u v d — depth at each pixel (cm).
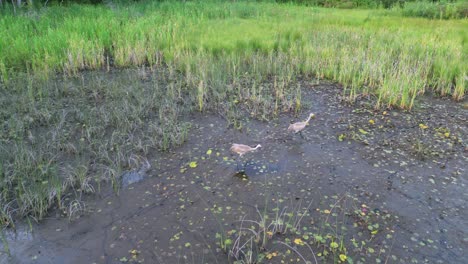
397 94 782
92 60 1012
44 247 417
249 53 1070
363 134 666
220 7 1848
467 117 740
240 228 441
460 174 550
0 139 618
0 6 1514
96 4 1972
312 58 1022
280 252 408
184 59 988
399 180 534
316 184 523
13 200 482
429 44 1109
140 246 417
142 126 686
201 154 598
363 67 931
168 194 504
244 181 530
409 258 401
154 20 1405
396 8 2022
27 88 830
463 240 426
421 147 623
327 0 2405
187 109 757
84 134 654
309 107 775
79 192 507
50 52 1029
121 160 578
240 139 646
